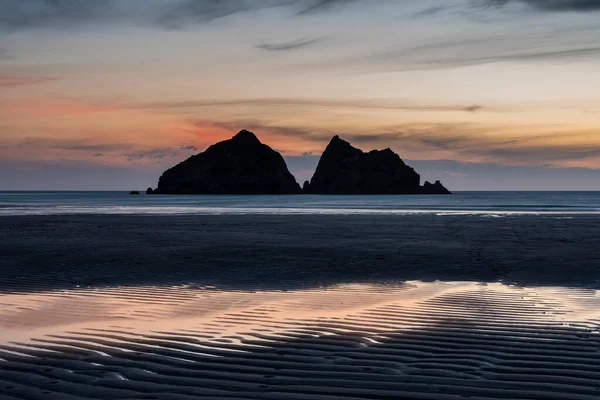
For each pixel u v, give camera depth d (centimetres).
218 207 6184
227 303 902
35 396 457
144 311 833
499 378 508
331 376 515
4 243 1994
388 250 1780
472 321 755
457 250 1778
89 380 501
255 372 527
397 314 805
